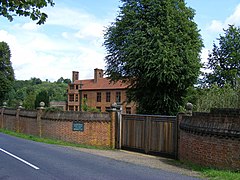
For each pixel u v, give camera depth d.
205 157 10.38
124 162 11.52
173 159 13.59
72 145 16.92
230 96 17.80
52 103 66.81
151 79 27.97
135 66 27.91
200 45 29.38
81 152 13.97
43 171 9.21
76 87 66.25
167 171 9.70
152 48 26.83
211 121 10.20
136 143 16.23
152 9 27.70
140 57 26.97
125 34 29.73
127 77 30.98
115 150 16.77
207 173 9.01
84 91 64.12
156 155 14.84
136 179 8.33
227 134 9.38
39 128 20.59
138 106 31.36
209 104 18.56
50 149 14.44
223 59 43.19
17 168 9.66
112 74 31.97
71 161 11.16
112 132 17.69
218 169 9.60
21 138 19.55
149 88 29.55
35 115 21.39
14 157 11.76
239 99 17.17
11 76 59.97
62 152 13.55
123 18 29.59
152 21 28.08
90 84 64.38
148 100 29.64
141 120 15.99
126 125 17.09
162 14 28.02
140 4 29.03
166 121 14.40
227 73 40.06
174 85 28.64
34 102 52.44
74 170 9.44
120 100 56.31
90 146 17.17
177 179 8.35
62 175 8.67
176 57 26.38
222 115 9.77
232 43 42.41
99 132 17.84
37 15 4.78
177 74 27.16
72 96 66.88
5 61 59.22
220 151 9.66
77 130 18.05
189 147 11.67
